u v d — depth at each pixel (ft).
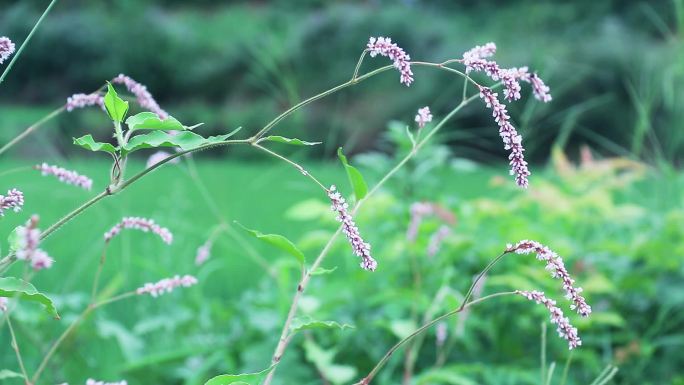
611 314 4.23
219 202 10.15
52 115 2.72
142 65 27.86
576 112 6.15
